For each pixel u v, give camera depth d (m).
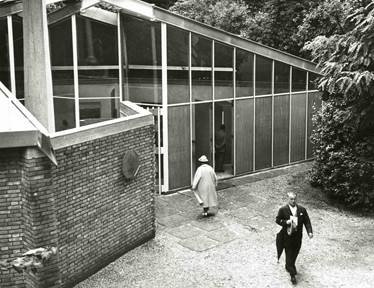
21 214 8.77
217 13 25.14
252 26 24.23
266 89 17.89
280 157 18.80
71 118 15.55
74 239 9.63
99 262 10.42
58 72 15.20
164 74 14.95
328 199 15.45
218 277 10.28
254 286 9.93
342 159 14.77
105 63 15.73
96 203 10.21
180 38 15.20
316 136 16.08
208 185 13.48
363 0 14.98
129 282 9.96
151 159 11.97
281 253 10.38
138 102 15.68
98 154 10.18
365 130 14.99
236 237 12.31
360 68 14.14
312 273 10.54
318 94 19.61
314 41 15.55
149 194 11.97
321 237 12.55
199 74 15.86
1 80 14.54
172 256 11.21
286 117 18.73
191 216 13.68
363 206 14.66
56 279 8.97
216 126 16.88
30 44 12.07
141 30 15.20
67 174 9.35
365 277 10.38
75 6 14.86
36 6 11.93
